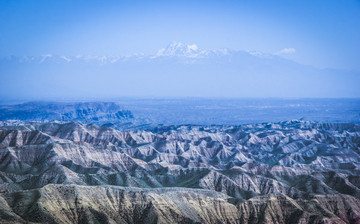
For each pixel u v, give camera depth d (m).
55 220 173.38
